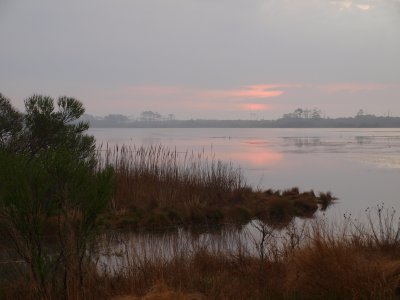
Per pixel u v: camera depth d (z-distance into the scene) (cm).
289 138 10725
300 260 644
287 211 1597
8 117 1122
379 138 9844
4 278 675
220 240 1156
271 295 623
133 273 673
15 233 620
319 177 2919
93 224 626
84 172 614
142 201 1554
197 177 1872
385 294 573
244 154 5109
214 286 637
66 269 591
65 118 1197
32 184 591
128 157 1870
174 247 895
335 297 591
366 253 734
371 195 2116
